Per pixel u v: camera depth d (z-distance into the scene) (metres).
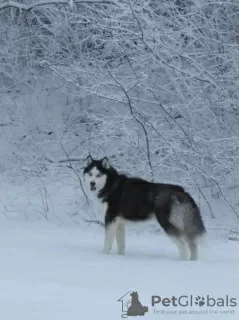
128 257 8.01
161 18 13.10
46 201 12.16
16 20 16.23
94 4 13.73
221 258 8.27
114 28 12.51
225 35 13.66
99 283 5.93
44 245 8.92
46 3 13.79
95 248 8.83
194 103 12.58
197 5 12.70
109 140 12.39
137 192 8.33
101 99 14.15
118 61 13.56
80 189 12.68
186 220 8.09
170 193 8.16
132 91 13.09
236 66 12.47
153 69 13.13
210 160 12.29
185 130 12.28
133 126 13.02
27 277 6.24
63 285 5.80
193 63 12.58
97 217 11.70
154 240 10.18
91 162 8.68
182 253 8.03
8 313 4.69
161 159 11.96
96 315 4.64
